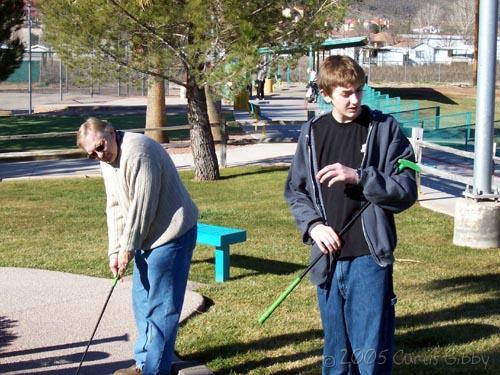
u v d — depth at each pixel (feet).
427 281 24.76
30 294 23.07
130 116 103.91
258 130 80.84
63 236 32.83
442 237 31.81
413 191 13.34
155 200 15.25
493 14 29.22
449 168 58.03
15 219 37.04
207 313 21.26
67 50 43.70
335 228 13.66
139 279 16.53
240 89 42.29
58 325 20.17
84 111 112.27
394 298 13.83
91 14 41.34
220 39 42.34
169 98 143.43
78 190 46.78
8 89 164.14
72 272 26.03
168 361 15.76
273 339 19.17
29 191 46.55
